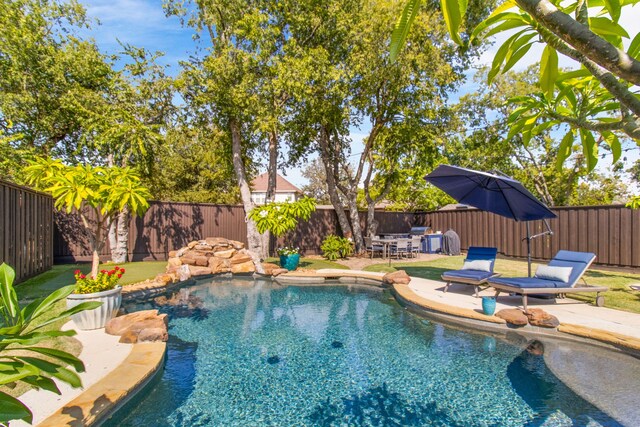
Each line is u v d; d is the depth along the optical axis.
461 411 3.44
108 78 12.59
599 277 9.02
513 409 3.45
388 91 13.02
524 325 5.32
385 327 6.04
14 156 10.60
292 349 5.04
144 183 12.89
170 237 13.02
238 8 11.01
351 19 11.77
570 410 3.40
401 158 15.29
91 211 11.84
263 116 10.84
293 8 11.93
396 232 17.70
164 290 8.56
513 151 19.09
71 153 12.88
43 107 11.73
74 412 2.86
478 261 7.76
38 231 9.04
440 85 12.45
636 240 9.79
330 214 15.94
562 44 1.15
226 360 4.64
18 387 3.22
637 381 3.94
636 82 0.84
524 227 12.88
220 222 13.99
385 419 3.31
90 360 3.91
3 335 1.72
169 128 12.91
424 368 4.40
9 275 2.08
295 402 3.61
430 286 8.20
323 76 11.23
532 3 0.97
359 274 9.88
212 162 20.86
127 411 3.35
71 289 2.12
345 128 14.73
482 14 12.28
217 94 11.12
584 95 1.51
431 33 12.04
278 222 10.73
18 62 10.79
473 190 8.27
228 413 3.40
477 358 4.68
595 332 4.75
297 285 9.77
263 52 10.97
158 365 3.94
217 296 8.41
